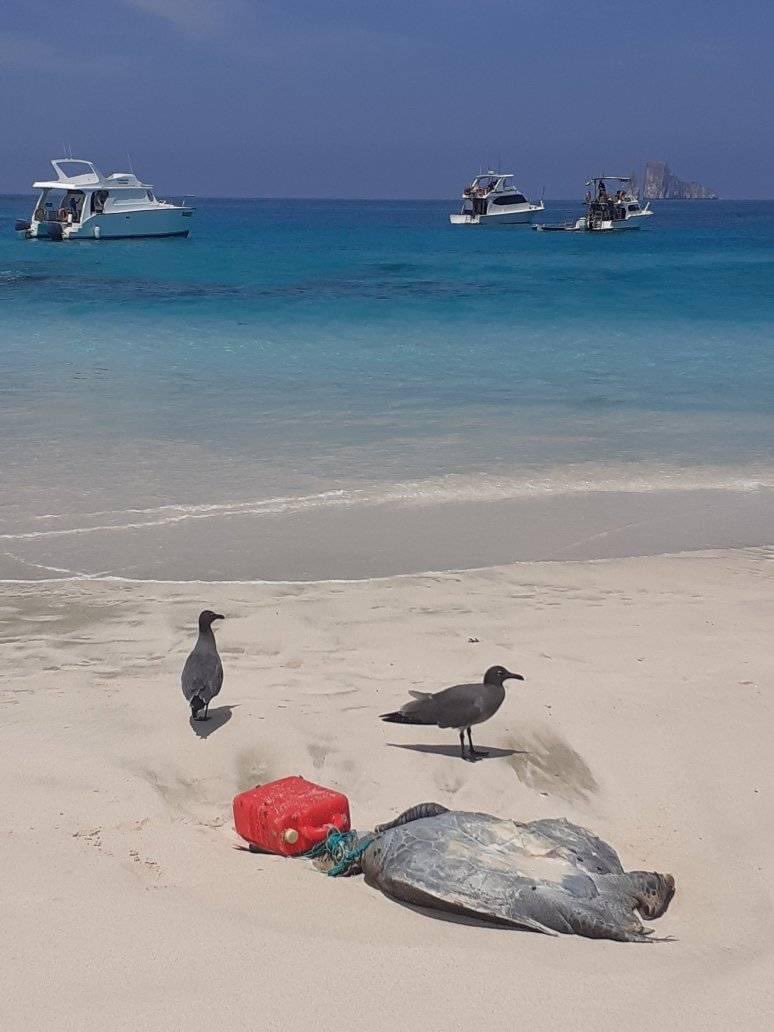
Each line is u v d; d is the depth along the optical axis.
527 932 4.88
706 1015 4.36
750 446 12.60
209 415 13.44
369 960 4.57
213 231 72.00
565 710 6.60
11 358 17.06
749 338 19.83
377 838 5.23
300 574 8.58
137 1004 4.33
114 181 53.50
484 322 21.56
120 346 18.34
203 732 6.33
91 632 7.55
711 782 6.04
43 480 10.62
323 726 6.42
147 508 9.91
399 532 9.54
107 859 5.23
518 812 5.86
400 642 7.44
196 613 7.87
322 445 12.20
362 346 18.61
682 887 5.30
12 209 123.44
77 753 6.11
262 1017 4.29
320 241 56.84
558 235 68.38
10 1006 4.31
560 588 8.41
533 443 12.51
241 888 5.09
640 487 11.05
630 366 17.11
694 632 7.65
